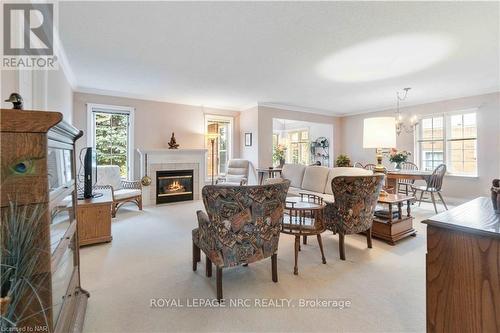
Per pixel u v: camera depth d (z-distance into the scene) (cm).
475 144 507
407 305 174
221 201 174
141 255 260
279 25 249
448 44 289
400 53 315
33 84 251
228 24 247
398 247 282
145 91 510
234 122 680
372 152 690
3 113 89
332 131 755
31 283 96
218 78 421
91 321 156
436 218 109
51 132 109
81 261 244
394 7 219
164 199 537
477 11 224
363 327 152
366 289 195
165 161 541
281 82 441
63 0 206
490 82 438
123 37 274
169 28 255
